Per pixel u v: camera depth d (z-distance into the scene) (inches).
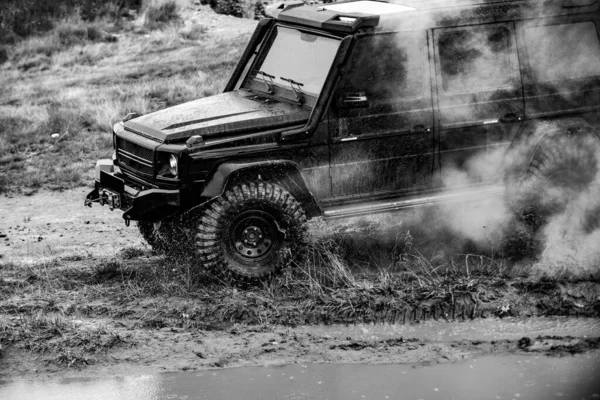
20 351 341.7
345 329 358.6
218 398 306.7
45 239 494.9
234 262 387.9
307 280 388.5
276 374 323.6
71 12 1195.9
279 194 387.2
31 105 828.0
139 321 365.1
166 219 403.5
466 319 365.7
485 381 315.0
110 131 742.5
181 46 1074.7
